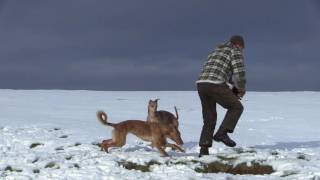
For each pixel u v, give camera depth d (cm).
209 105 891
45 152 991
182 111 2000
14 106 2183
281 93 3244
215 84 866
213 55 887
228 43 883
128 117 1719
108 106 2216
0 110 1967
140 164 854
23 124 1431
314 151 988
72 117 1705
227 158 860
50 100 2572
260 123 1603
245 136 1262
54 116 1733
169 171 809
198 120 1678
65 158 915
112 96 2930
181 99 2672
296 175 759
